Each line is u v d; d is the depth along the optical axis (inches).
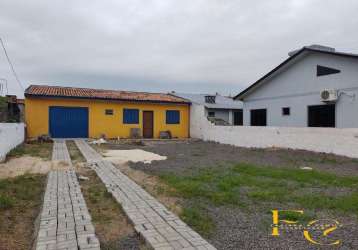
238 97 743.1
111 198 203.6
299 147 494.3
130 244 130.6
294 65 604.7
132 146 596.1
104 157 407.5
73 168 314.3
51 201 188.9
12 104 742.5
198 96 1231.5
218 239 135.3
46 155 416.2
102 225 153.2
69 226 145.9
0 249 125.6
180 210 174.9
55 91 761.6
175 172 296.5
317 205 186.4
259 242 132.6
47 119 711.1
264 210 178.4
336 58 517.3
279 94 641.6
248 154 468.4
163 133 836.0
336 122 518.9
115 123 787.4
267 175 284.0
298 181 259.4
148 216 161.5
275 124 652.7
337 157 410.3
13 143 461.1
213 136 735.1
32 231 146.8
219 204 189.8
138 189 222.7
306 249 126.1
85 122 753.6
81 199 194.7
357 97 482.6
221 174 286.2
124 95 842.2
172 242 127.9
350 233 143.9
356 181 256.4
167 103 852.6
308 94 573.0
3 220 159.0
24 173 284.0
